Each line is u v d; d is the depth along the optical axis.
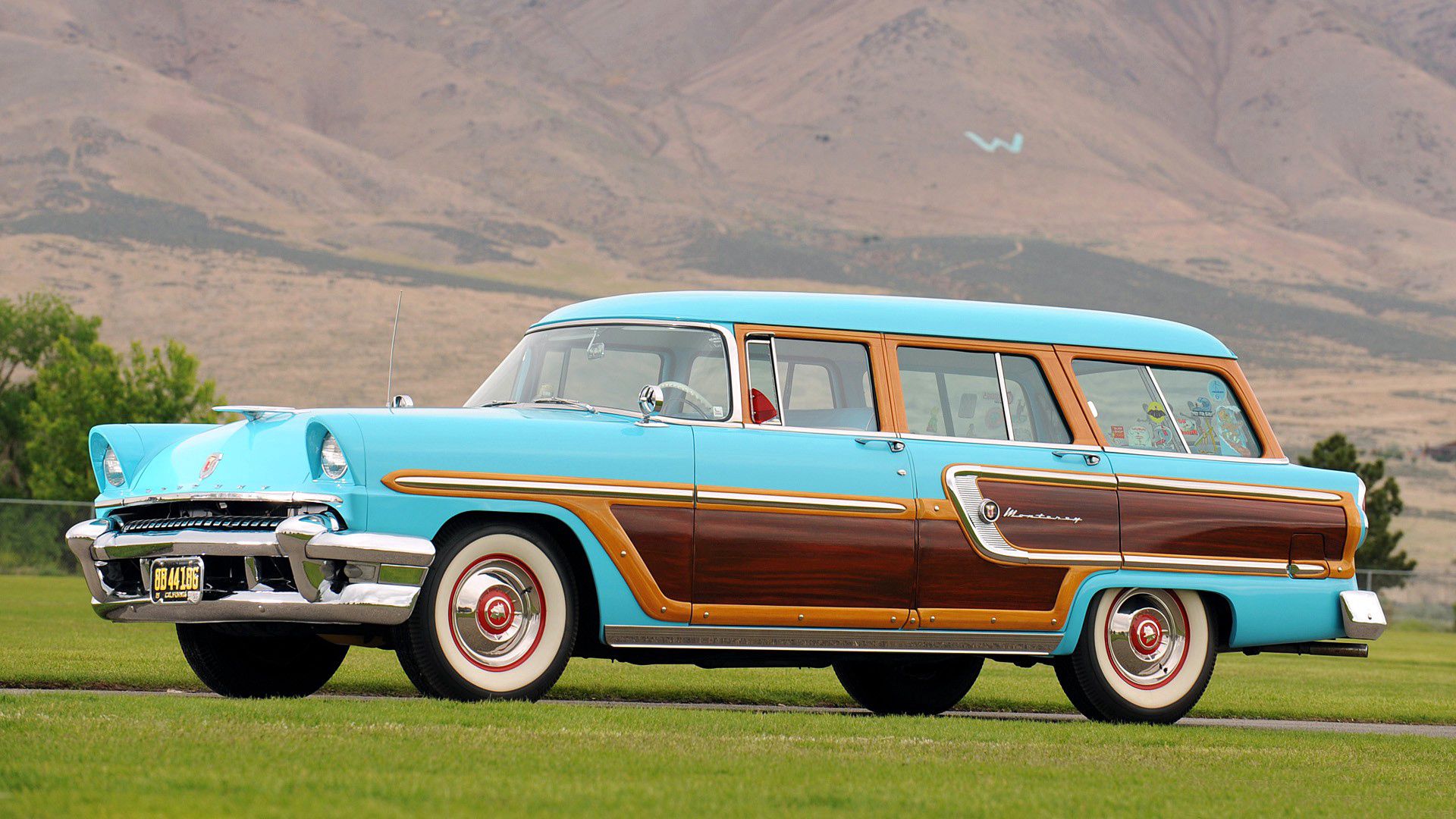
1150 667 30.42
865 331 28.66
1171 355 31.53
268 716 22.30
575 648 26.77
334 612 24.14
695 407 27.19
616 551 25.80
